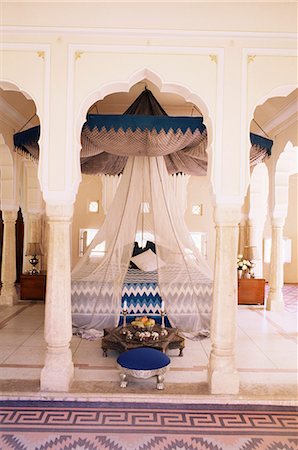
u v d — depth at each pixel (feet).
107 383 12.00
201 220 28.96
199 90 11.62
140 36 11.59
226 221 11.66
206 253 28.86
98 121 13.69
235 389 11.44
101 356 14.43
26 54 11.54
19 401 10.98
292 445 9.36
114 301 17.61
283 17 11.60
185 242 18.88
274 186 21.59
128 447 9.13
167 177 18.33
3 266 22.40
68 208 11.65
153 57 11.62
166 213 18.33
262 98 11.70
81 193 29.01
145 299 18.03
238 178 11.59
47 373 11.37
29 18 11.45
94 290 17.78
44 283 23.32
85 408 10.79
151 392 11.41
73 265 28.84
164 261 18.53
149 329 14.70
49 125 11.46
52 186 11.46
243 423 10.26
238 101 11.64
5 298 22.21
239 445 9.32
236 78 11.66
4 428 9.76
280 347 15.93
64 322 11.61
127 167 18.38
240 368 13.55
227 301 11.62
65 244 11.71
